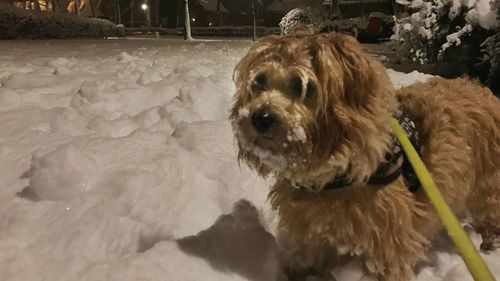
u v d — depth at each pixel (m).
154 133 0.74
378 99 0.41
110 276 0.43
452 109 0.51
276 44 0.43
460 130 0.50
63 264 0.44
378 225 0.44
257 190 0.63
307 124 0.40
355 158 0.41
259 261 0.49
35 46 2.45
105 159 0.64
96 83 1.00
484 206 0.56
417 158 0.41
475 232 0.60
